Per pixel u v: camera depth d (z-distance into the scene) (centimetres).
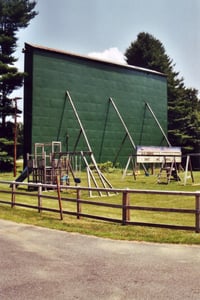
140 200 1788
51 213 1392
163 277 629
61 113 3884
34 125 3703
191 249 825
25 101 3828
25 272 663
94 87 4181
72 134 3944
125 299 531
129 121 4481
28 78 3803
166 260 736
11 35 4497
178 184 2567
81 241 918
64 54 3953
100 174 2180
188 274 644
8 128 4338
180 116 5891
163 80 4931
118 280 615
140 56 6266
